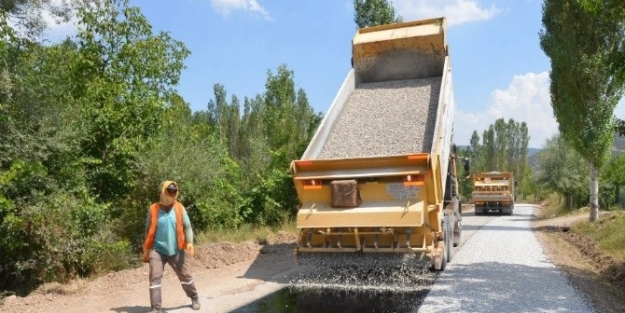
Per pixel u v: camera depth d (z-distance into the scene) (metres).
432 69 12.07
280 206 16.94
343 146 10.09
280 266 10.43
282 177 17.16
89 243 9.50
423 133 9.92
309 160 8.51
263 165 18.80
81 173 10.38
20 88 9.05
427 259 8.27
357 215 8.17
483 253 11.97
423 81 11.96
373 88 12.16
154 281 6.47
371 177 8.26
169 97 15.99
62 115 9.70
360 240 8.47
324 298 7.40
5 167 8.80
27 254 9.03
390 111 11.02
